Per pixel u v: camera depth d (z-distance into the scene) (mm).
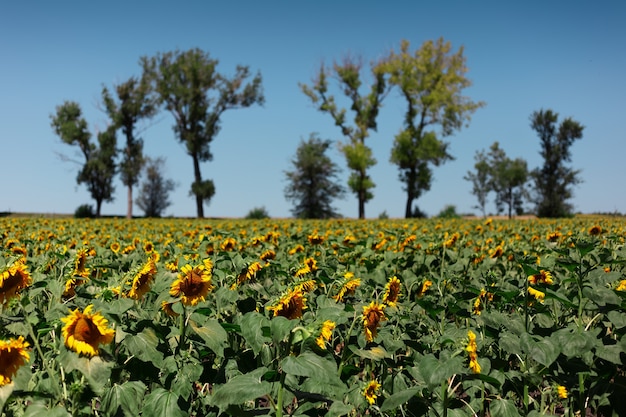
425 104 54281
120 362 3555
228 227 16562
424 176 55562
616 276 4324
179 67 57344
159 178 67938
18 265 3598
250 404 3863
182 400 3568
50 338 3826
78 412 3021
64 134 54562
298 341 3072
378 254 7641
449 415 3576
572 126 52219
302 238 9773
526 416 3736
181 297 3949
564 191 51969
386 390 4004
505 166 60562
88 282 5203
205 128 57312
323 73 54469
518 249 8945
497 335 4105
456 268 7109
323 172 64000
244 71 58219
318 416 3871
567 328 3803
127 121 57312
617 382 3895
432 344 4402
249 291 4848
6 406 3301
